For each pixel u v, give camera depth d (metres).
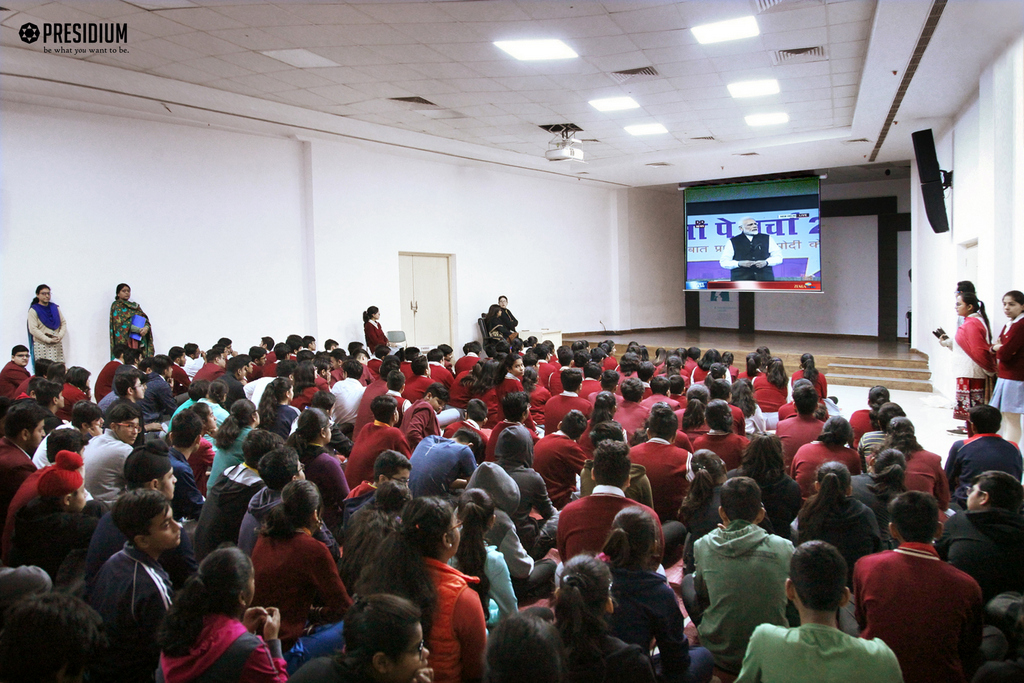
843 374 11.62
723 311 18.52
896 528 2.12
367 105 9.12
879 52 6.53
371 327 10.25
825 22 6.18
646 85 8.30
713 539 2.45
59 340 7.26
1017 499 2.50
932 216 9.31
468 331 12.77
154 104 7.82
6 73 6.54
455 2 5.61
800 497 3.13
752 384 6.09
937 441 6.94
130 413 3.61
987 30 5.71
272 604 2.38
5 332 7.14
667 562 3.63
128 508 2.07
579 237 15.52
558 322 14.99
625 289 16.61
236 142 9.14
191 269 8.69
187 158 8.61
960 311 6.07
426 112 9.55
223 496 2.94
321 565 2.39
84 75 7.01
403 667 1.49
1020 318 5.09
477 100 8.91
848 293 16.72
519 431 3.63
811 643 1.74
